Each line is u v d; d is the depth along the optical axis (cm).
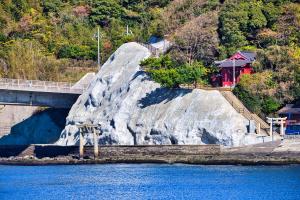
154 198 16062
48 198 16338
